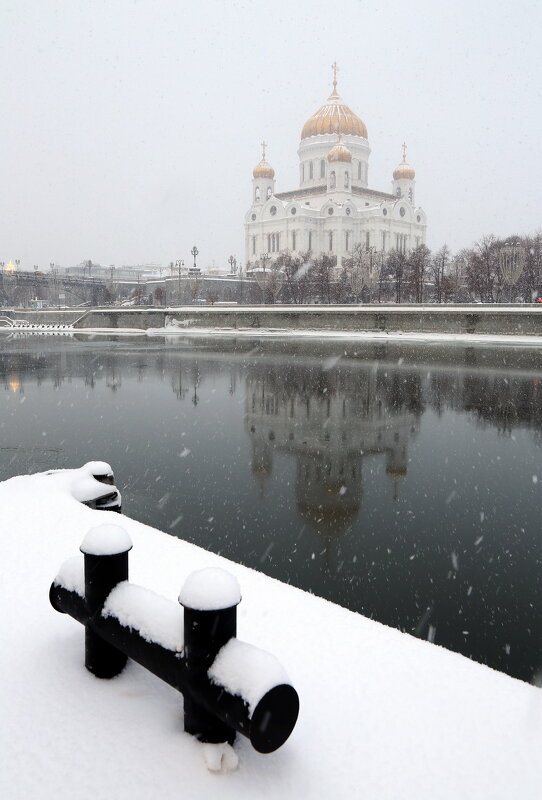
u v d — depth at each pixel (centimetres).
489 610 796
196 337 6688
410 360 4078
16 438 1812
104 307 8894
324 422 2116
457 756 284
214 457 1595
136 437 1831
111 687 323
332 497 1273
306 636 393
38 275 11569
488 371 3503
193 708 277
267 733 247
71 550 544
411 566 930
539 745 294
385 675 349
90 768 267
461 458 1617
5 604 425
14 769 267
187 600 257
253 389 2878
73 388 2925
